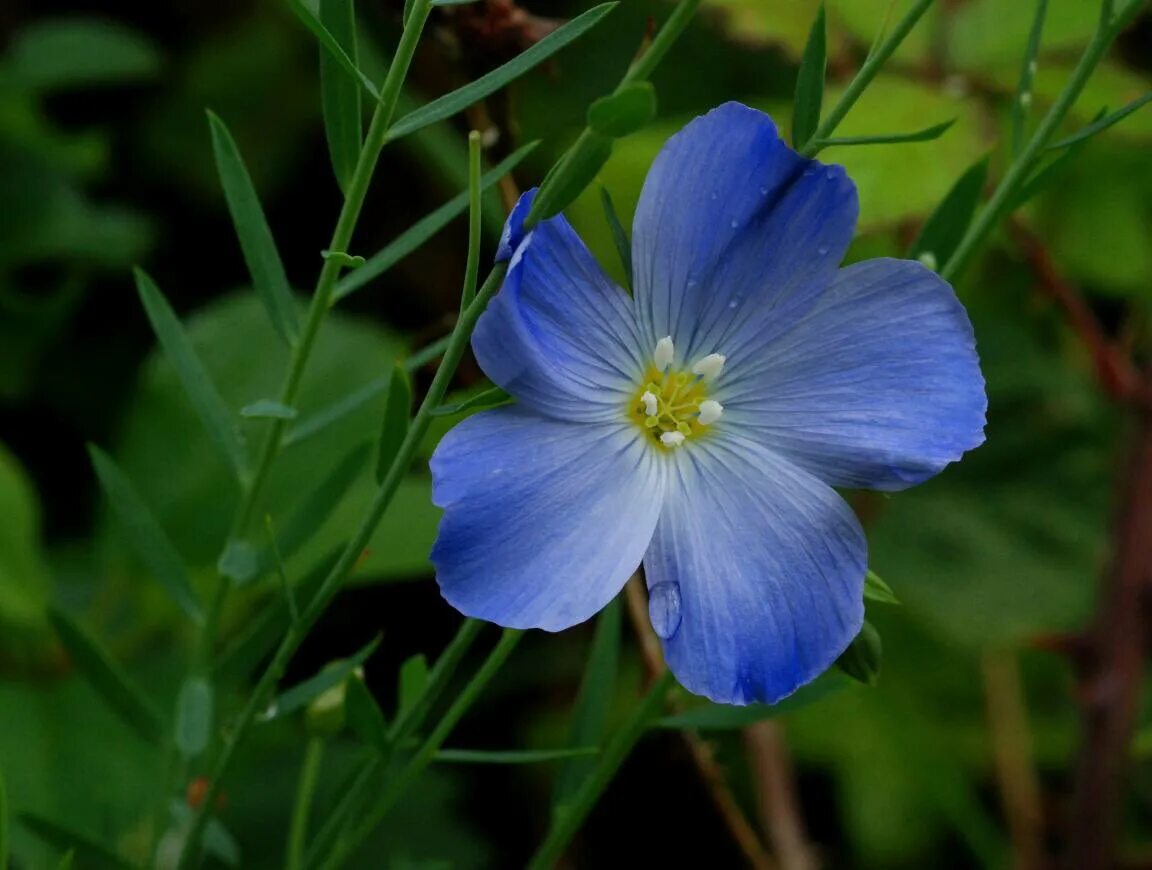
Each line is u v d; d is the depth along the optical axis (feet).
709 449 0.49
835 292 0.49
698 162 0.48
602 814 0.76
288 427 0.54
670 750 0.66
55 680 0.70
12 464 0.72
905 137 0.47
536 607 0.46
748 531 0.49
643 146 0.70
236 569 0.52
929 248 0.53
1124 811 0.76
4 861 0.48
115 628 0.72
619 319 0.49
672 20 0.43
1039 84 0.68
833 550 0.48
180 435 0.72
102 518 0.75
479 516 0.46
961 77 0.68
